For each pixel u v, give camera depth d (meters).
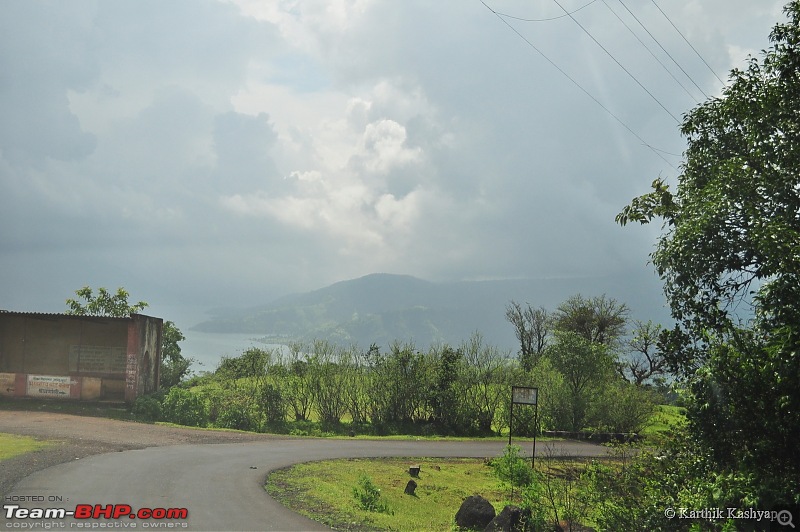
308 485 15.09
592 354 33.94
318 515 12.27
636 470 12.12
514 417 32.44
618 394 33.03
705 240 10.04
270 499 13.17
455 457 23.84
